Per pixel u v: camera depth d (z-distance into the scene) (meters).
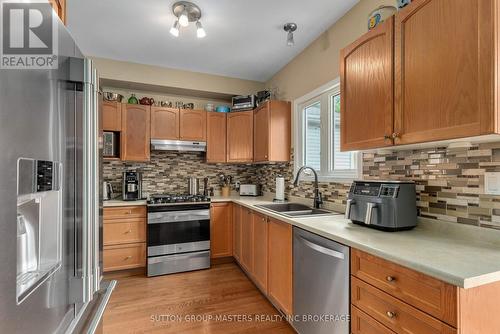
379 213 1.48
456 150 1.37
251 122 3.50
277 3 2.07
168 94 3.73
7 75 0.52
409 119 1.27
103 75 3.11
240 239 3.07
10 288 0.52
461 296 0.85
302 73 2.88
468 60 1.01
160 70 3.36
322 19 2.29
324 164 2.55
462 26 1.03
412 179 1.62
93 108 0.85
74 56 0.84
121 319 2.04
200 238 3.13
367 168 1.98
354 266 1.30
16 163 0.54
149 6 2.11
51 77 0.69
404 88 1.29
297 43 2.72
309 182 2.75
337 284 1.40
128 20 2.31
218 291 2.53
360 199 1.60
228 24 2.36
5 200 0.50
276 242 2.13
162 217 2.96
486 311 0.90
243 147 3.54
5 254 0.50
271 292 2.21
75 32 2.51
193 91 3.61
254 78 3.73
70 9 2.14
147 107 3.28
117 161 3.38
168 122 3.37
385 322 1.12
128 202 2.95
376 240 1.29
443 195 1.44
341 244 1.38
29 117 0.59
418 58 1.22
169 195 3.52
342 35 2.24
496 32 0.93
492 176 1.22
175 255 3.01
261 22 2.33
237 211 3.20
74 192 0.82
